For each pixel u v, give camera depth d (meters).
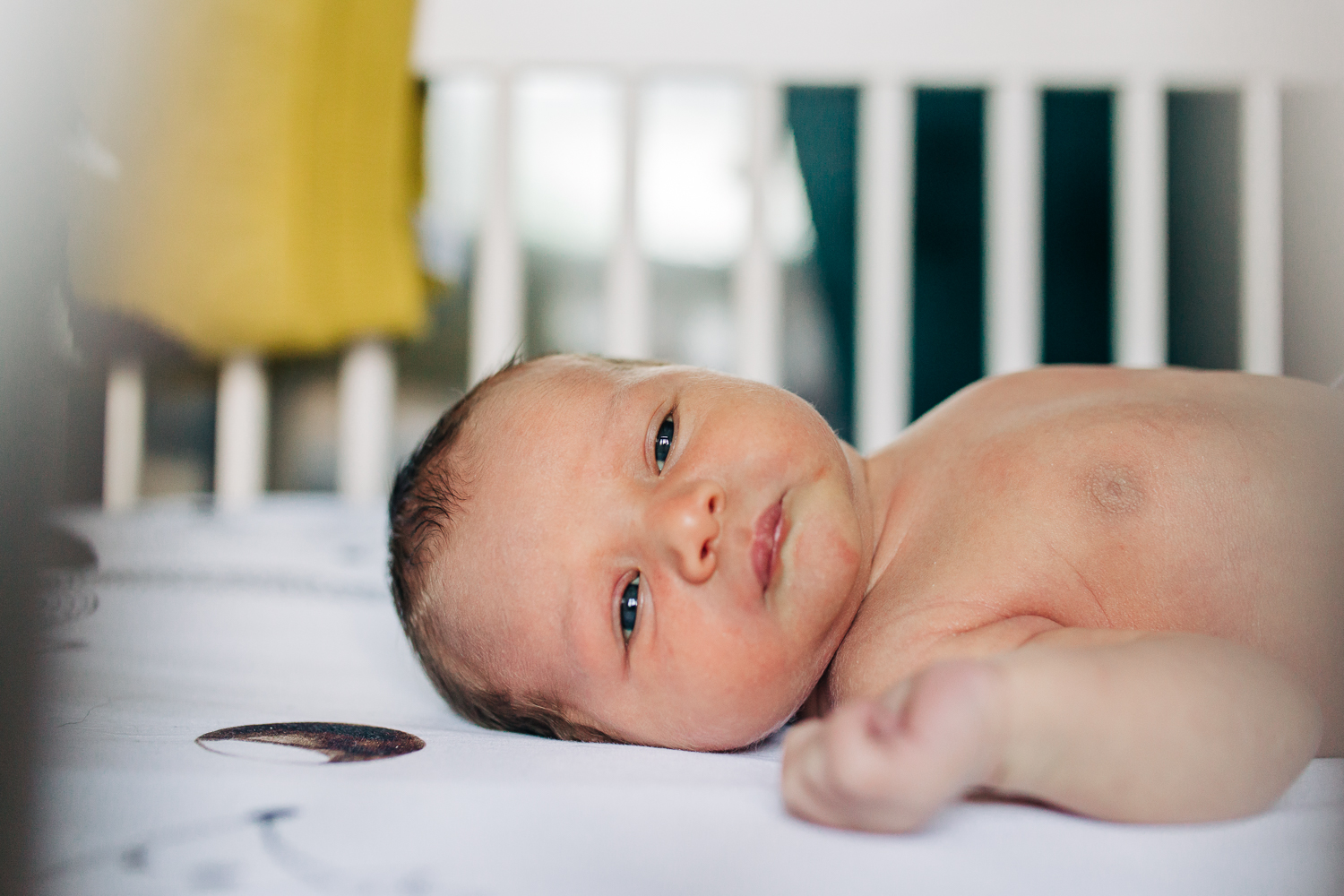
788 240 2.40
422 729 0.68
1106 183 2.08
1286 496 0.73
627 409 0.80
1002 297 1.77
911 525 0.84
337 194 1.68
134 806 0.46
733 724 0.71
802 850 0.44
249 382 1.98
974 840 0.46
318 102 1.65
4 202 0.63
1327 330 1.57
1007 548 0.75
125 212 1.57
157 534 1.66
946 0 1.75
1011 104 1.75
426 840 0.43
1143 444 0.77
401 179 1.75
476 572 0.79
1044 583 0.73
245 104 1.59
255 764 0.53
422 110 1.85
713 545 0.70
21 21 0.66
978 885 0.42
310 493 2.76
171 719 0.67
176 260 1.59
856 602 0.78
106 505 1.84
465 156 2.69
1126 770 0.49
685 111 2.63
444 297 2.67
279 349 1.77
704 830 0.46
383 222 1.72
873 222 1.79
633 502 0.74
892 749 0.45
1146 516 0.73
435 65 1.79
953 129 2.13
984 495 0.79
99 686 0.80
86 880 0.40
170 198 1.58
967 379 2.17
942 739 0.46
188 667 0.94
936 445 0.89
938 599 0.74
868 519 0.83
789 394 0.80
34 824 0.43
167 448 2.59
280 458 2.75
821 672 0.75
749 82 1.79
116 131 1.55
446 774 0.52
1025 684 0.49
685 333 2.68
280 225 1.61
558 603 0.75
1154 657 0.53
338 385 2.76
